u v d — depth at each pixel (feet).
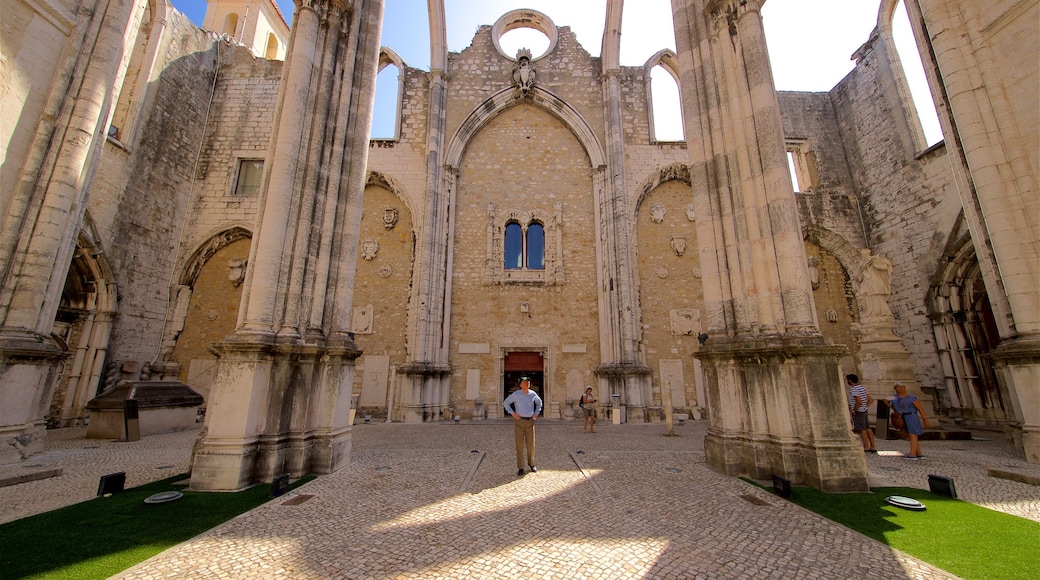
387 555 11.53
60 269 25.96
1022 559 11.09
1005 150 24.54
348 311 23.66
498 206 58.23
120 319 44.80
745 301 22.16
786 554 11.60
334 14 25.98
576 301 55.21
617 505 16.02
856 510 15.21
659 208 59.31
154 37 49.19
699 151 25.44
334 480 19.52
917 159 50.55
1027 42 23.57
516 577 10.30
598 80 61.57
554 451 27.91
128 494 17.13
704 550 11.89
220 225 53.83
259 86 58.90
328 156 24.40
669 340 55.11
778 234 21.30
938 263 47.75
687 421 49.55
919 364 49.39
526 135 61.00
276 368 20.24
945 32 26.78
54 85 26.40
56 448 28.30
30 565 10.52
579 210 58.34
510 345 53.88
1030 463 22.66
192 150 54.75
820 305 58.65
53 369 25.91
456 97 60.44
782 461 18.95
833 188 60.13
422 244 53.42
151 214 48.67
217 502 16.08
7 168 24.25
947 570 10.55
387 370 52.75
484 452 26.99
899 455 26.53
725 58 25.00
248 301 20.40
